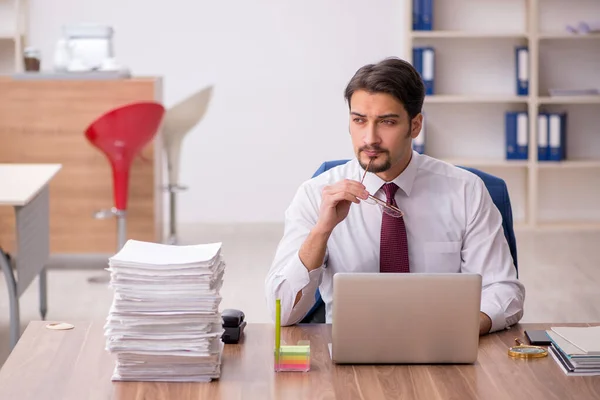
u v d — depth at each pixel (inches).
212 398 83.5
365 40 306.3
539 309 216.4
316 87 308.2
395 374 89.0
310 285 104.9
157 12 303.0
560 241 291.0
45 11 299.9
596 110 311.3
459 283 90.0
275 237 300.5
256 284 238.7
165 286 86.5
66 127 254.2
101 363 92.4
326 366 91.3
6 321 210.4
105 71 253.1
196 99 277.4
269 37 305.4
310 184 116.4
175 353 86.6
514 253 124.9
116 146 238.7
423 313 90.4
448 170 116.6
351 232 115.0
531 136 301.3
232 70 306.8
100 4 301.4
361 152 104.7
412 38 305.6
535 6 295.9
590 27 295.3
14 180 187.6
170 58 305.3
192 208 311.9
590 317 209.9
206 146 309.6
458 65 308.2
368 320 90.4
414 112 104.4
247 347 97.3
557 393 84.4
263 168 311.3
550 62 308.2
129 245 93.4
